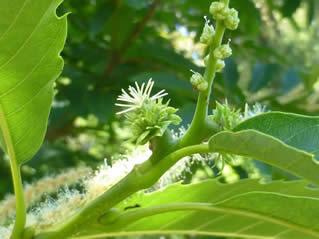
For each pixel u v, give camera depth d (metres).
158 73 0.35
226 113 0.15
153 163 0.15
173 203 0.17
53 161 0.45
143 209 0.16
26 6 0.15
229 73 0.37
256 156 0.15
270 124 0.16
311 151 0.16
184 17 0.46
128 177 0.15
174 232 0.18
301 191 0.17
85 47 0.43
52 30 0.16
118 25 0.42
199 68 0.39
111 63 0.42
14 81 0.16
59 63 0.16
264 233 0.19
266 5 0.51
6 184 0.45
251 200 0.17
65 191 0.19
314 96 0.46
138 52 0.41
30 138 0.17
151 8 0.43
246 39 0.45
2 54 0.16
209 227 0.18
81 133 0.48
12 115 0.17
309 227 0.18
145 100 0.15
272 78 0.43
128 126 0.15
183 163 0.18
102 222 0.16
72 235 0.16
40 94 0.17
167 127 0.15
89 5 0.44
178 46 0.51
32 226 0.16
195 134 0.15
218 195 0.17
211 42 0.15
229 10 0.15
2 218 0.19
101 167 0.18
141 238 0.21
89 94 0.40
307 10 0.54
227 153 0.15
